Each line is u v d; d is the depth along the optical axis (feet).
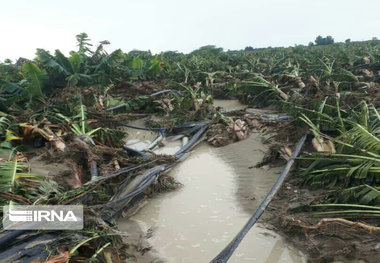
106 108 38.34
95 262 11.56
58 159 21.89
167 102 43.06
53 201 15.30
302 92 44.65
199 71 63.36
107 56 51.11
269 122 32.24
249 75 55.01
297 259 13.35
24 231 12.35
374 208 14.56
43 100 36.99
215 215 17.53
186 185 21.67
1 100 32.63
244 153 26.40
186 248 14.78
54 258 10.60
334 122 24.22
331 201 16.44
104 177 19.08
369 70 58.59
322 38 187.83
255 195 19.26
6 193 14.78
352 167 16.79
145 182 20.25
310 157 19.70
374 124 20.45
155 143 30.89
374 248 12.82
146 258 14.20
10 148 23.68
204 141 31.09
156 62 62.13
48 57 43.24
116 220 17.30
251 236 15.20
